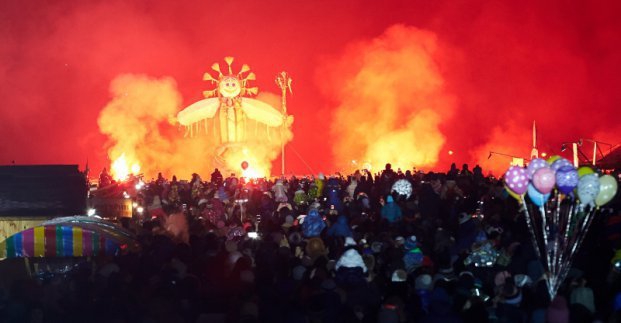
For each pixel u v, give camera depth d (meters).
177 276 12.13
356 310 10.57
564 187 12.64
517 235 14.12
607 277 12.46
